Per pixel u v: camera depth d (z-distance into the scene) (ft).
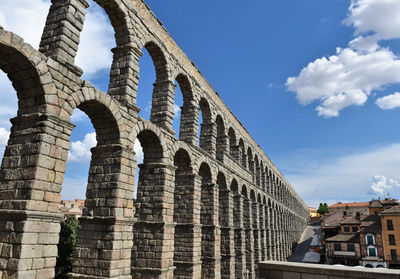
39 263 44.88
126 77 69.92
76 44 57.31
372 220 255.09
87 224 62.54
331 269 35.37
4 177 48.44
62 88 53.11
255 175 183.01
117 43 72.95
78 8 58.39
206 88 118.93
